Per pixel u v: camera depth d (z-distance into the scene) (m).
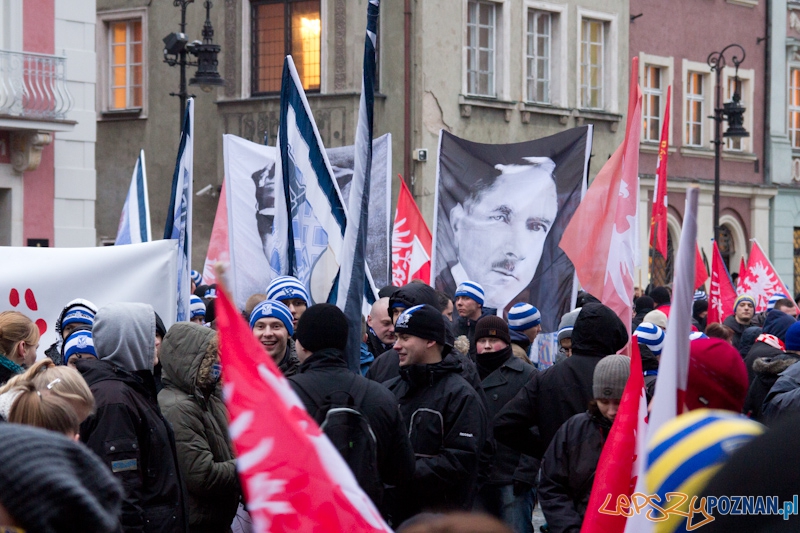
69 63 18.62
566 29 24.53
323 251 7.09
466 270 9.69
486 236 9.63
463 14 22.28
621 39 25.91
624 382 4.73
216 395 5.07
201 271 23.53
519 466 6.74
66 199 18.72
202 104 23.33
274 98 22.16
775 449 1.25
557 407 5.70
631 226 7.85
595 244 8.02
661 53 27.36
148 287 7.29
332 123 21.42
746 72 29.88
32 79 17.97
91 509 1.82
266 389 2.61
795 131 31.77
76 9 18.73
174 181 8.52
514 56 23.52
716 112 21.97
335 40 21.39
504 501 6.76
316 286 7.10
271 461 2.60
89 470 1.92
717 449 1.96
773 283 15.68
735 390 2.96
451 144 9.73
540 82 24.36
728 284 15.25
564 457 4.93
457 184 9.72
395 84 21.66
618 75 25.83
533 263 9.51
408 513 4.94
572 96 24.81
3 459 1.80
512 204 9.58
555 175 9.52
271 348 5.84
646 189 26.97
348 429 4.27
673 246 27.98
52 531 1.78
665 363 2.75
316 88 21.83
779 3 30.61
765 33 30.42
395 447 4.55
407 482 4.66
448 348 5.23
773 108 30.59
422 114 21.55
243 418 2.58
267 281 10.41
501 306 9.57
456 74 22.20
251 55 22.56
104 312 4.55
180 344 4.94
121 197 24.98
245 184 10.52
